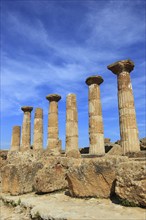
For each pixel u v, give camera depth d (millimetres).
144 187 6742
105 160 8438
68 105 19281
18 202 9109
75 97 19719
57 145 21625
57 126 22234
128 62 14273
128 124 13547
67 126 18750
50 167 10445
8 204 9711
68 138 18438
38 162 11789
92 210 6695
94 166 8555
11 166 11828
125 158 8703
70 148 18078
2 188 12164
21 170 11164
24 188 10945
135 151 12773
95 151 15500
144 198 6660
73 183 8898
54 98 22609
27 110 26766
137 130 13828
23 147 25516
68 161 10891
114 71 14836
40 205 7836
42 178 10078
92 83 16875
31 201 8758
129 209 6605
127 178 7227
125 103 13852
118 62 14375
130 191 7051
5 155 22781
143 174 6926
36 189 10227
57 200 8633
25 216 7691
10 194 11102
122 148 13578
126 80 14211
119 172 7539
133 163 7375
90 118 16344
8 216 8133
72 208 7098
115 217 5832
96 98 16547
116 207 6898
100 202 7715
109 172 8180
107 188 8141
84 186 8617
